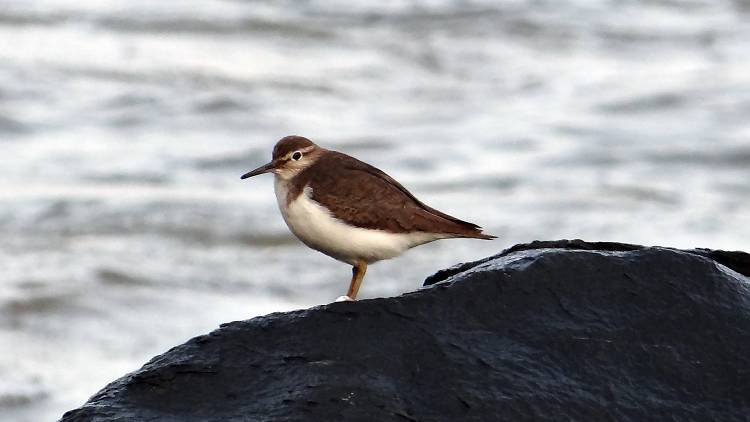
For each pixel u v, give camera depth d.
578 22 33.72
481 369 6.58
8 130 22.97
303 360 6.58
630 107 26.77
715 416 6.54
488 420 6.34
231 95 25.66
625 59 31.31
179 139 23.22
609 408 6.49
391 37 31.14
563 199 20.17
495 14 33.38
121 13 30.20
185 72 26.97
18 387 13.56
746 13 35.94
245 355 6.64
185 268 17.19
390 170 22.00
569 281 7.04
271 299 16.30
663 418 6.50
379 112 25.77
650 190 20.80
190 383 6.54
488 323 6.82
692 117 25.95
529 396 6.47
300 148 8.34
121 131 23.55
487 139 24.03
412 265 17.19
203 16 30.42
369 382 6.45
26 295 15.97
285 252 17.92
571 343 6.76
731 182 21.66
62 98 24.92
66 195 19.64
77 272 16.70
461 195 20.44
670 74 29.61
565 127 25.00
